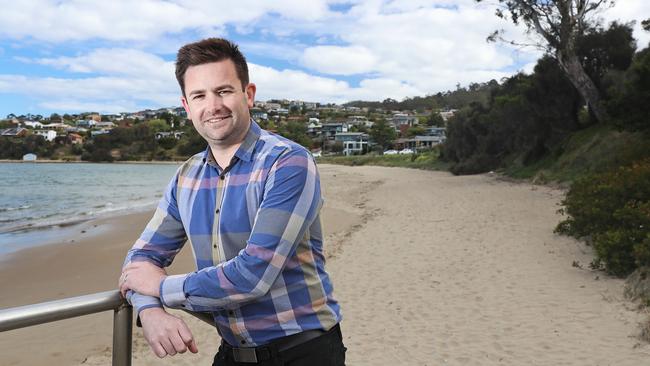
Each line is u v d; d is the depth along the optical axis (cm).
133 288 159
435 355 479
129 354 162
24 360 512
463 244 1000
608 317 536
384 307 640
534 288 669
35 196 3106
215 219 163
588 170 1880
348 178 4156
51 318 136
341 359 174
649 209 713
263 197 157
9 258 1103
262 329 160
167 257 180
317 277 169
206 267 166
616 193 856
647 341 459
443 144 5128
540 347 476
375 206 1905
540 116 2534
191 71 165
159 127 12825
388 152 9775
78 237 1398
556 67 2398
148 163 10594
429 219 1383
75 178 5269
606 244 690
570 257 816
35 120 16862
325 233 1341
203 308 152
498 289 679
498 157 3394
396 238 1134
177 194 178
